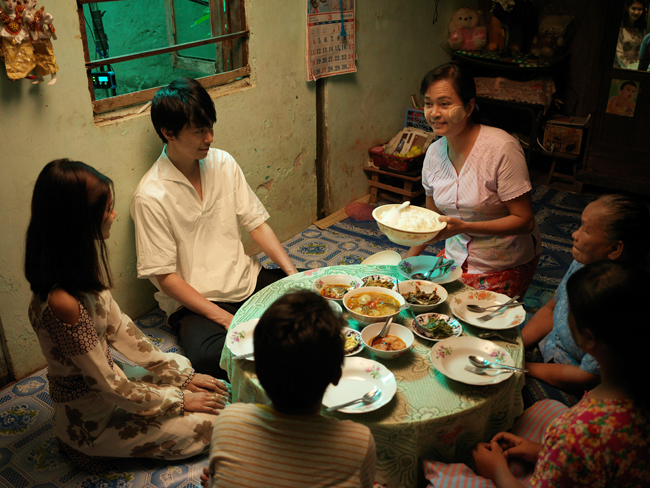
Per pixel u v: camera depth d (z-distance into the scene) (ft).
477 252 8.32
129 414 6.52
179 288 8.13
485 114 17.25
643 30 13.46
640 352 3.69
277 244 9.30
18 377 8.52
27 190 7.76
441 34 16.20
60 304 5.40
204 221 8.69
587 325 3.88
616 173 15.05
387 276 7.32
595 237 5.59
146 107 9.11
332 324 3.76
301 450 3.76
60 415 6.29
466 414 5.15
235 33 10.16
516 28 15.31
